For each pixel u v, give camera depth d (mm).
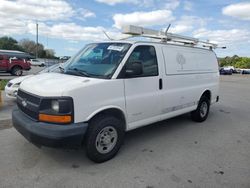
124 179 3516
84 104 3611
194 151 4633
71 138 3469
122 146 4750
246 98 12047
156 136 5430
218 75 7219
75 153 4301
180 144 4977
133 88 4305
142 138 5266
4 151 4305
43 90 3566
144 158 4230
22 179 3428
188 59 5785
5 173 3570
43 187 3252
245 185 3467
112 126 4020
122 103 4129
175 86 5301
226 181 3557
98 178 3520
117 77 4039
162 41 5242
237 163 4164
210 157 4379
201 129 6094
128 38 5191
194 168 3924
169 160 4188
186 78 5656
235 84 21359
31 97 3730
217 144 5062
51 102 3480
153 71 4723
